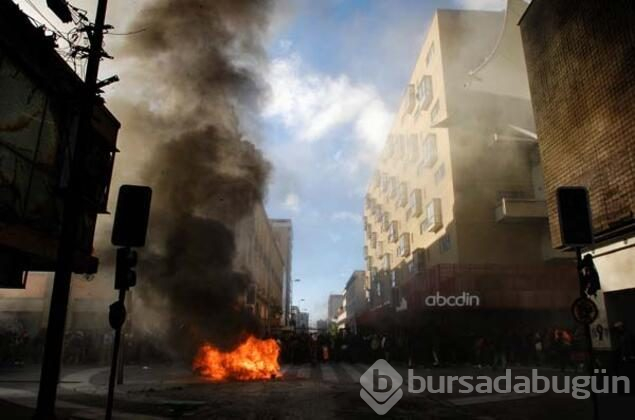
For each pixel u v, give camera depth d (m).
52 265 9.98
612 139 11.75
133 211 6.86
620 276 12.09
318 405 9.26
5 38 7.64
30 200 8.47
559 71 14.17
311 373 16.70
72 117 9.69
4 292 26.41
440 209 26.52
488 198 24.36
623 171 11.34
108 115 10.92
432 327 21.55
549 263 23.50
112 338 21.22
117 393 10.77
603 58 12.11
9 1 7.50
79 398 9.71
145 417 7.69
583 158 12.94
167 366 20.36
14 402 8.62
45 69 8.66
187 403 9.17
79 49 7.80
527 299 20.91
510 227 23.97
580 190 7.25
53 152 9.16
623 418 7.51
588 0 12.75
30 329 26.12
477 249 23.62
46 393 6.27
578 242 7.05
